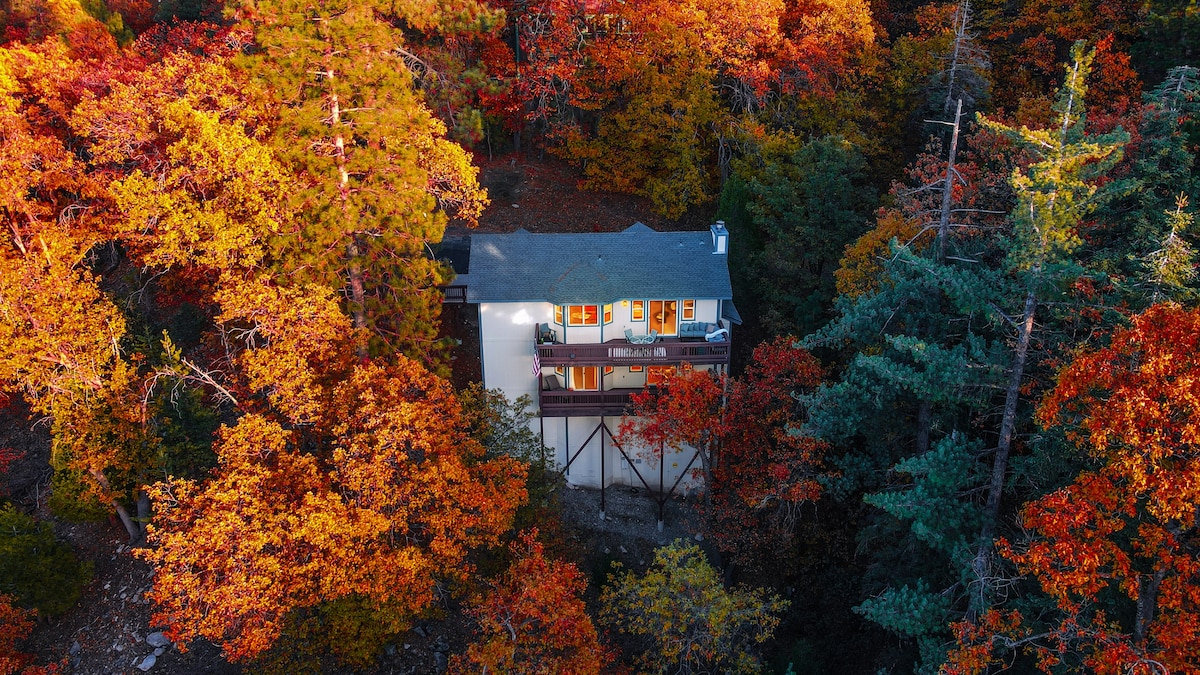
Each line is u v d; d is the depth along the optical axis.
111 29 43.84
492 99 41.50
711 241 36.47
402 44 33.34
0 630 24.81
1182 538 18.28
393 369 27.06
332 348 27.25
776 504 32.50
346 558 22.86
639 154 43.94
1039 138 20.62
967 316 26.83
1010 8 46.59
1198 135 26.31
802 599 32.00
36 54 33.78
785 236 36.69
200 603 23.69
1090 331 23.20
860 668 29.16
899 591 26.23
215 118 27.42
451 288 35.28
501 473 26.66
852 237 36.84
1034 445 22.30
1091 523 18.73
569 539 33.16
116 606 27.81
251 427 23.75
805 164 37.22
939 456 22.41
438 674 27.36
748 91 42.31
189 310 34.91
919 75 42.09
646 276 34.69
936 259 26.41
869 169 40.84
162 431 28.30
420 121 29.39
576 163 46.94
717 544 32.69
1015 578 20.70
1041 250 20.56
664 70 42.28
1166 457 17.69
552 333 34.62
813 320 35.22
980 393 23.25
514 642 23.38
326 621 25.44
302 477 24.23
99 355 27.38
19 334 27.03
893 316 27.00
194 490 26.22
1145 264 21.28
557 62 41.38
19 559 26.23
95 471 27.08
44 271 28.06
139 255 33.09
